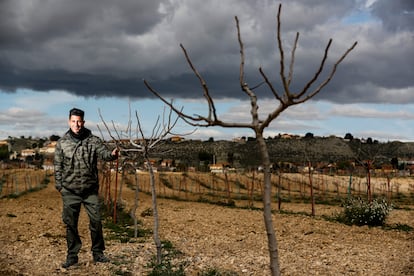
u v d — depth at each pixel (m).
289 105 3.98
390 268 8.96
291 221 19.39
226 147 117.75
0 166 89.38
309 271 8.51
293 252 11.05
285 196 45.19
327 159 107.69
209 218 20.25
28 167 92.94
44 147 175.88
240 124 4.27
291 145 122.81
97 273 7.99
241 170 71.69
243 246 11.95
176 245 11.55
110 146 9.40
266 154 4.30
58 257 9.41
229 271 8.17
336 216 20.61
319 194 48.69
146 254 9.72
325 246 12.38
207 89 4.08
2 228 14.33
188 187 57.66
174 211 24.09
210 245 11.91
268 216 4.29
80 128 8.45
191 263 8.88
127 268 8.32
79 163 8.34
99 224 8.63
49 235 13.01
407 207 32.12
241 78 4.32
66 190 8.37
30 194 38.59
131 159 11.93
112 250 10.22
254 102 4.30
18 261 8.89
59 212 21.36
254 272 8.17
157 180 63.12
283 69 3.82
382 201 19.95
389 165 74.94
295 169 72.81
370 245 12.80
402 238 14.82
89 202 8.52
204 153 110.50
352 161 78.62
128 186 54.03
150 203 30.86
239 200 39.12
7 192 40.28
